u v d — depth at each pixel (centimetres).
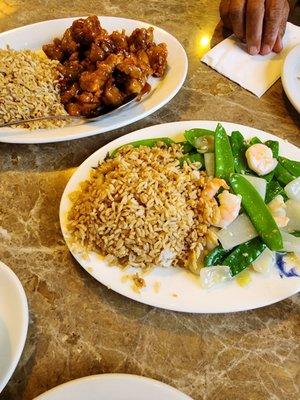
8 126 38
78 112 40
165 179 33
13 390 27
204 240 32
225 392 27
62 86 43
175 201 32
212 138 37
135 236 30
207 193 33
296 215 34
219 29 52
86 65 44
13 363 25
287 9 47
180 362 29
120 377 25
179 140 38
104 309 30
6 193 36
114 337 29
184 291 30
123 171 33
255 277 31
